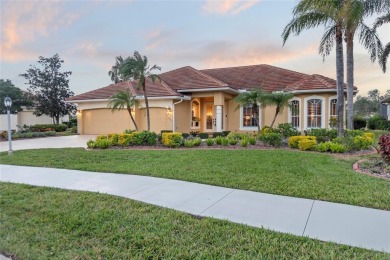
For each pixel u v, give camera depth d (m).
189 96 20.56
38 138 21.83
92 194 5.60
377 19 18.00
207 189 5.92
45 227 4.09
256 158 9.48
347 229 3.87
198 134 17.48
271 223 4.11
